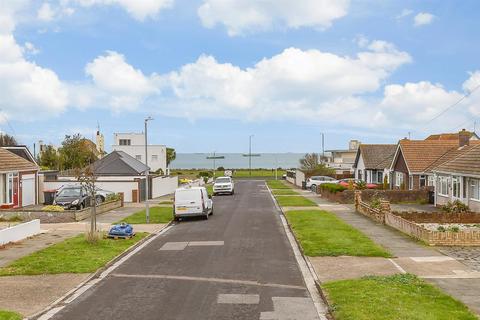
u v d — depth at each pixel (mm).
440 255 18672
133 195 48156
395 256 18562
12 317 11633
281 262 18109
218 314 11930
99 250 20281
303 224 27547
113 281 15531
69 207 35531
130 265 17969
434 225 26234
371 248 19922
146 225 29734
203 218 33094
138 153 86125
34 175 44438
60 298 13664
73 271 16656
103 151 80812
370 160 64688
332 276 15594
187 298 13398
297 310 12234
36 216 30641
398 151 50938
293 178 80500
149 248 21641
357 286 13719
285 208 38500
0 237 21391
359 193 36625
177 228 28703
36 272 16562
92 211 22375
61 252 19734
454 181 37062
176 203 32094
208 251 20562
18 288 14672
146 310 12336
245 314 11922
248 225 29000
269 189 65500
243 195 55188
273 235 24906
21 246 21719
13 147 45531
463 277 15078
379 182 61500
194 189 32406
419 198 43031
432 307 11609
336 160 93062
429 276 15242
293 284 14891
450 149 47875
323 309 12305
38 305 12992
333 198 45000
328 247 20250
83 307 12719
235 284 14922
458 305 11844
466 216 27953
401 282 14117
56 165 70438
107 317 11828
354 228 26203
